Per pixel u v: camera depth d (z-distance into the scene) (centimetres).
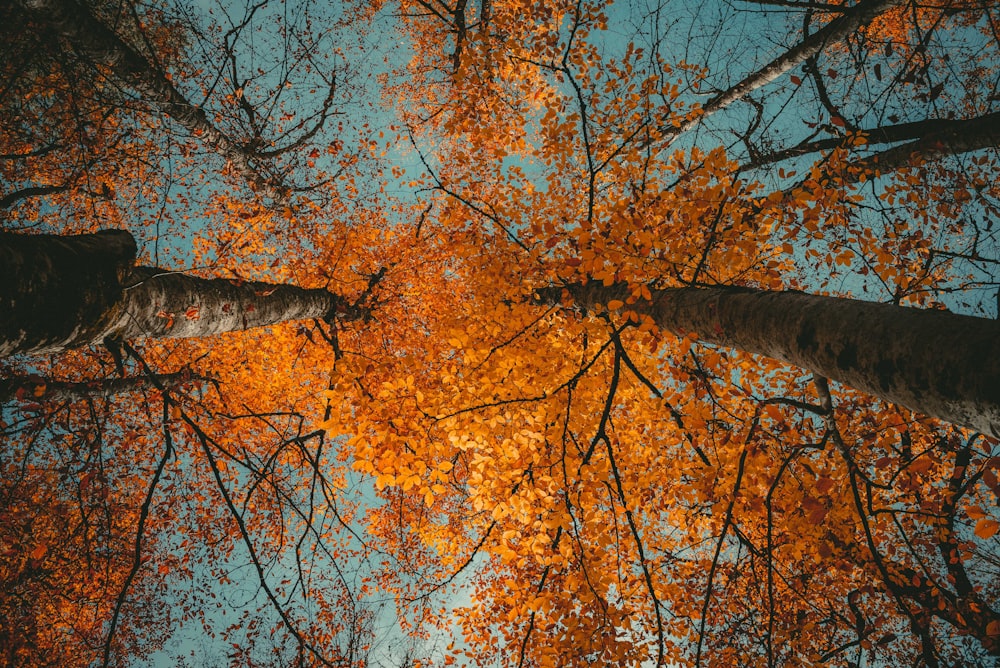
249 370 866
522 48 735
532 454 469
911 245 530
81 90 580
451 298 905
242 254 761
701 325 370
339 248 813
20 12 468
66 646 659
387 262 812
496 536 529
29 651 586
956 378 193
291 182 775
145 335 401
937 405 207
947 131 473
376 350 890
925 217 538
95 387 522
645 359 533
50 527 573
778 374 583
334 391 419
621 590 483
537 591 468
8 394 449
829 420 373
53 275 271
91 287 300
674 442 523
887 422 444
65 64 525
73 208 725
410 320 901
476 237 651
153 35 721
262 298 541
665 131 761
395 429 416
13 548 536
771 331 303
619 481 408
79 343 312
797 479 535
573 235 553
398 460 412
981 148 470
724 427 502
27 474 548
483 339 534
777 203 432
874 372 233
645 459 560
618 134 624
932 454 533
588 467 412
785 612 607
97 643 661
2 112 577
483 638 643
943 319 216
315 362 884
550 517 394
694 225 492
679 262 459
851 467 377
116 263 328
